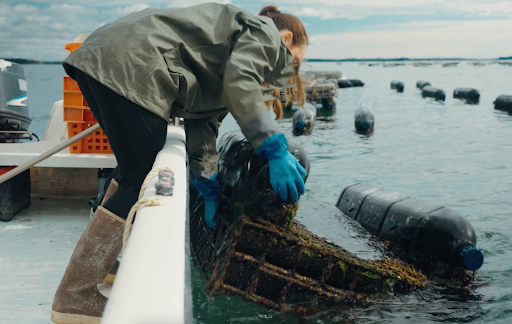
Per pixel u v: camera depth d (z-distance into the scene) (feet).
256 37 6.33
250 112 6.17
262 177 8.18
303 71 8.07
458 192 18.21
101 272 5.88
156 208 3.75
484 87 118.21
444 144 31.35
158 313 2.16
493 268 10.61
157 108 5.67
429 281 9.08
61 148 7.57
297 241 7.98
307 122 40.68
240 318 7.62
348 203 12.14
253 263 7.77
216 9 6.44
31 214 11.03
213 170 8.13
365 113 39.70
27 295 7.24
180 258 2.84
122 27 5.82
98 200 10.40
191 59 6.05
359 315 7.93
